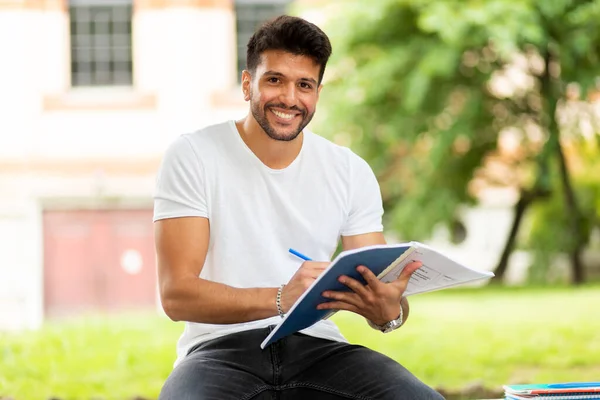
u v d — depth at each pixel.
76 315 16.28
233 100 16.69
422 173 18.28
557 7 16.52
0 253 16.17
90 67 16.77
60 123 16.48
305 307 3.45
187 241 3.74
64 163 16.41
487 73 17.22
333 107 17.45
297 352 3.71
